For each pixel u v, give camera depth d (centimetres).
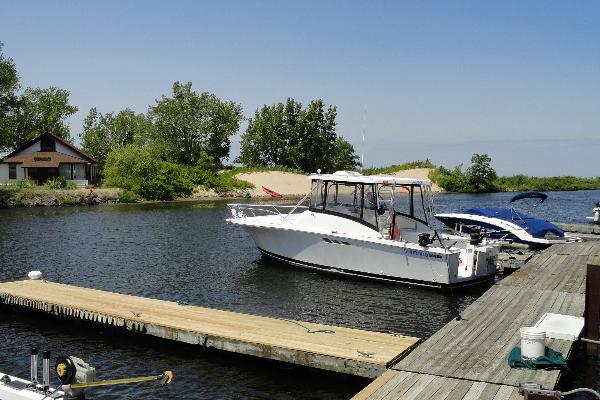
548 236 2458
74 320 1398
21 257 2377
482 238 1984
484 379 862
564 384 1022
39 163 5916
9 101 6284
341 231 1909
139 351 1199
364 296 1697
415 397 798
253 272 2047
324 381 1044
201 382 1044
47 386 874
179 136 8425
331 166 9375
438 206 5362
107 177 6338
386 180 1847
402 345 1057
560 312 1259
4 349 1223
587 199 6856
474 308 1295
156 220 3916
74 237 2994
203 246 2705
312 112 9088
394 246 1769
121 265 2214
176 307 1350
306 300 1658
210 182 6919
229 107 8606
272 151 9262
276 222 2067
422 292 1745
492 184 9069
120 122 9469
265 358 1116
